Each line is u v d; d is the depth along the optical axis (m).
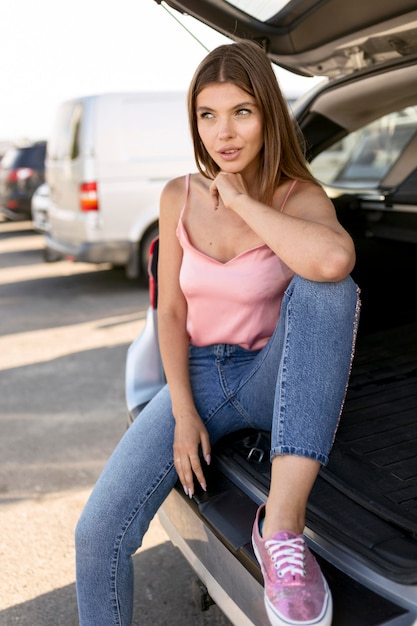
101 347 4.75
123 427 3.40
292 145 1.68
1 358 4.61
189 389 1.75
